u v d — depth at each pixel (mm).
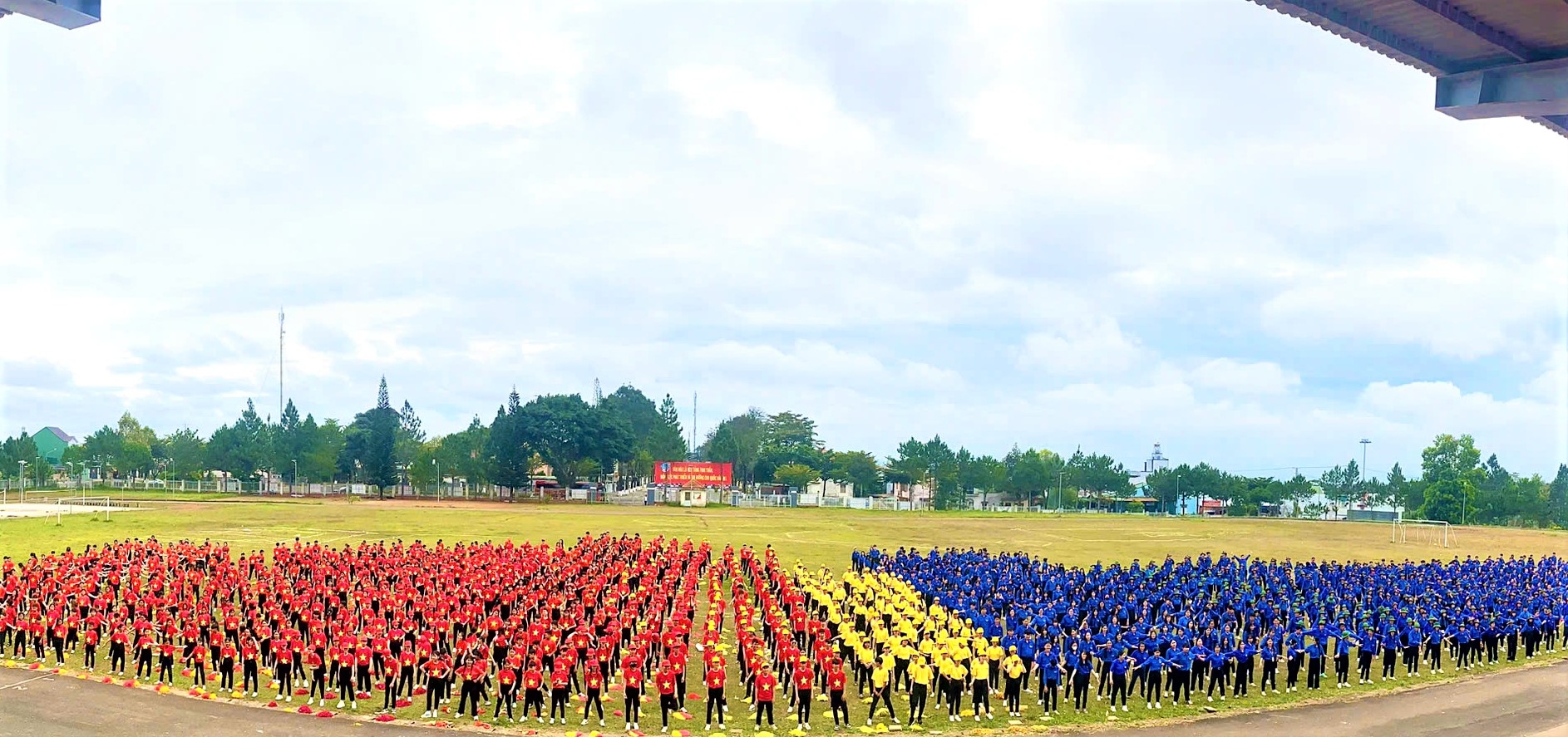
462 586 45250
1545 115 24344
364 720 29922
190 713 30125
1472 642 40062
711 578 50969
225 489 158375
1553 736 29828
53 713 29797
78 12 17641
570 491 151000
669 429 191250
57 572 47219
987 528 107250
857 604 40906
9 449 166125
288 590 42844
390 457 153125
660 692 29594
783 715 31438
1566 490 151625
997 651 32750
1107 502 179875
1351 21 21922
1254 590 51500
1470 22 21953
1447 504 146000
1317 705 33562
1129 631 36062
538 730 29406
